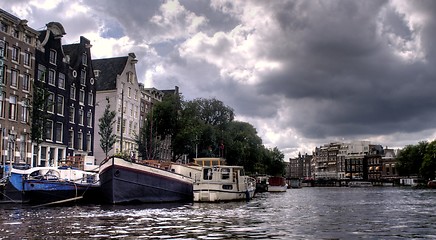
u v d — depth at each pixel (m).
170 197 37.91
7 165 39.84
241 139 84.25
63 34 53.28
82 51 58.19
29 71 46.94
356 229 20.22
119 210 29.09
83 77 58.09
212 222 22.25
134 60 71.25
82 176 37.59
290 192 87.44
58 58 52.56
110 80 67.44
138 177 35.16
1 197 33.53
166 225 20.56
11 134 44.16
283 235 17.66
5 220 22.08
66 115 53.69
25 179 33.47
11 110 44.56
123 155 35.59
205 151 68.00
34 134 40.53
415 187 124.00
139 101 73.25
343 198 57.12
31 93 47.06
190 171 43.28
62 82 53.31
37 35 48.38
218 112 79.94
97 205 33.81
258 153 88.56
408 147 139.88
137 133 72.00
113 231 18.09
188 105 68.25
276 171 122.94
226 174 42.34
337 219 25.28
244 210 31.22
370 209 34.78
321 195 69.06
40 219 22.67
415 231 19.69
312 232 18.83
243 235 17.45
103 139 50.75
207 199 39.97
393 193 77.00
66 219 22.70
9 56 44.12
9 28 44.22
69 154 54.19
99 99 66.25
